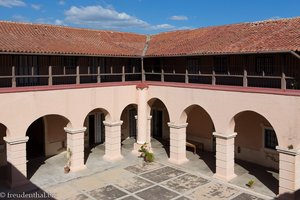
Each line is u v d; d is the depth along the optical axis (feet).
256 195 53.93
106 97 68.49
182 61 74.59
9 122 54.54
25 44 59.77
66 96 61.82
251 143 69.51
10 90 54.24
